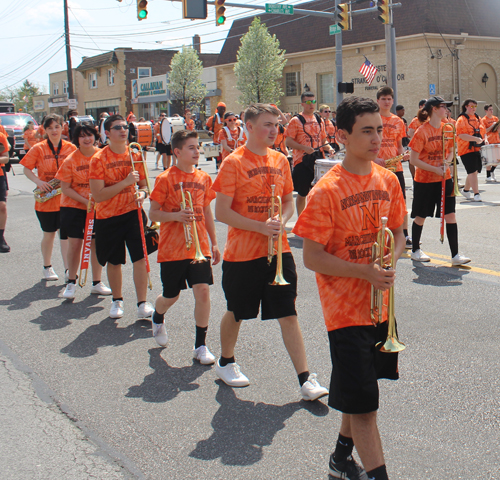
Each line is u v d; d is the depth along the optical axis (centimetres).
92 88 5909
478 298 567
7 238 995
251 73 3372
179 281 461
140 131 652
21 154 2909
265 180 381
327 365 433
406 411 357
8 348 495
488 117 1445
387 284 246
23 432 351
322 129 884
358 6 3095
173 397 392
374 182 267
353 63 3138
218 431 344
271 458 312
